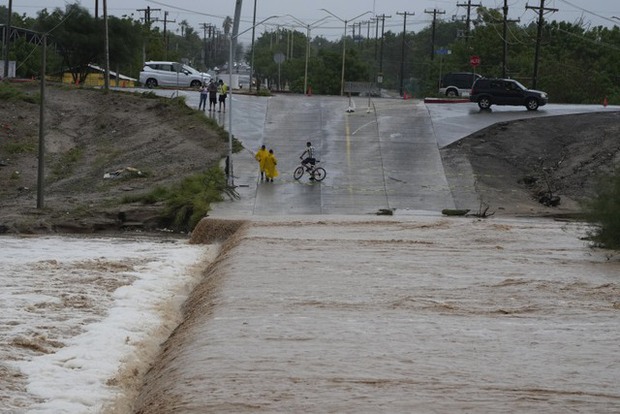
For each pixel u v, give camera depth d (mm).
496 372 18984
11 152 70938
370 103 90125
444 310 25859
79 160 70500
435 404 16531
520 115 82375
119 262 37906
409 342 21562
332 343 21203
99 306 28000
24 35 123000
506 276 32469
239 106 87125
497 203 58375
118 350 22562
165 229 53281
